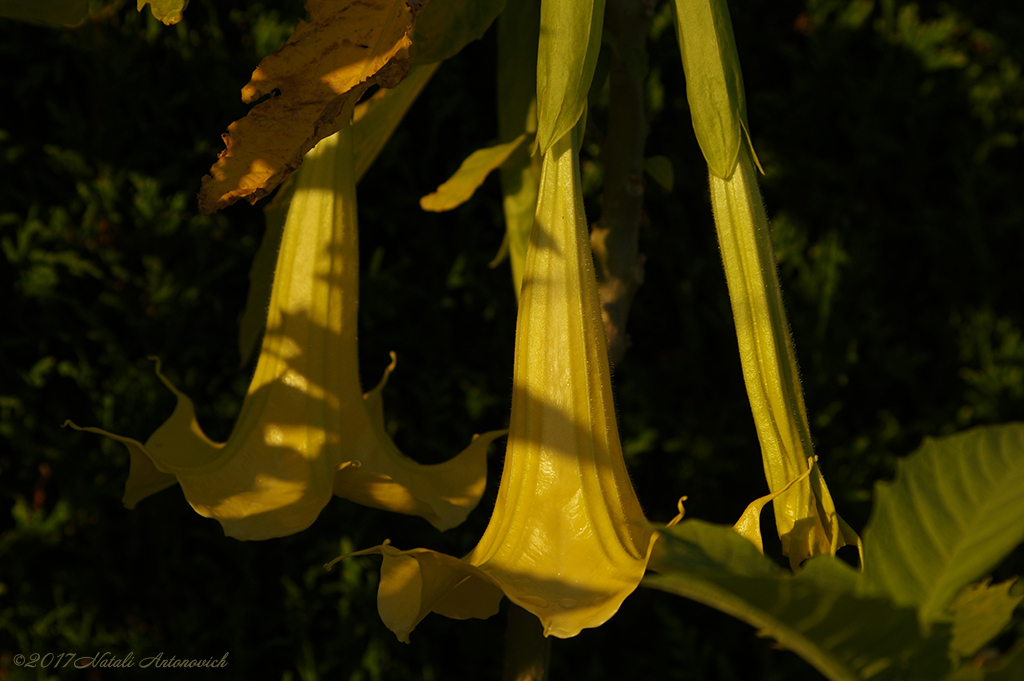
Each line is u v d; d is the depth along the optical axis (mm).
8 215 1772
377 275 1963
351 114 1023
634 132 1138
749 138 1010
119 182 1805
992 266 2244
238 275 1925
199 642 1922
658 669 2078
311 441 1034
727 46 1006
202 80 1858
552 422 975
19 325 1814
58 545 1844
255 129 979
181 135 1894
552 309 985
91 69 1802
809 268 2154
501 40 1133
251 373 1905
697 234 2162
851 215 2232
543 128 994
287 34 1829
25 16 1049
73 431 1842
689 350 2123
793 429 1003
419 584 965
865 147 2178
